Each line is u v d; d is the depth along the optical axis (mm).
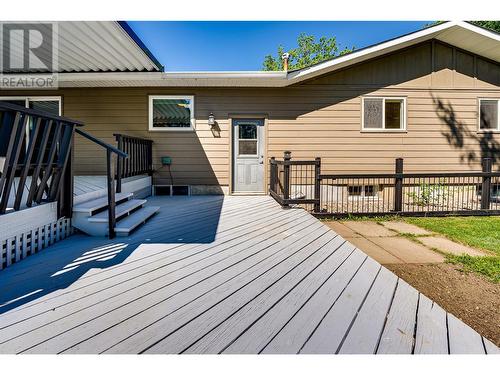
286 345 1475
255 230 3801
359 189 7465
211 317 1712
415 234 4555
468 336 1580
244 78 6473
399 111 7426
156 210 4871
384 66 7289
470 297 2361
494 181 7469
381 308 1844
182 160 7277
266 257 2773
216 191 7336
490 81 7430
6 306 1820
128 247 3066
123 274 2344
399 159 5977
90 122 7145
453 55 7344
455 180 7469
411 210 6746
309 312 1781
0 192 2477
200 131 7238
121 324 1631
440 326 1660
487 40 6727
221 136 7262
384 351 1446
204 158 7289
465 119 7414
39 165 2936
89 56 5375
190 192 7305
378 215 5812
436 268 3012
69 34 4398
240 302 1896
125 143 5633
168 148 7258
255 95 7227
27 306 1820
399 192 6004
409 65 7309
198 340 1504
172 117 7223
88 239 3383
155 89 7141
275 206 5637
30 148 2762
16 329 1573
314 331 1588
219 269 2463
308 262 2652
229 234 3592
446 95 7367
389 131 7340
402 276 2795
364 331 1597
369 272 2434
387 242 4082
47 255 2811
